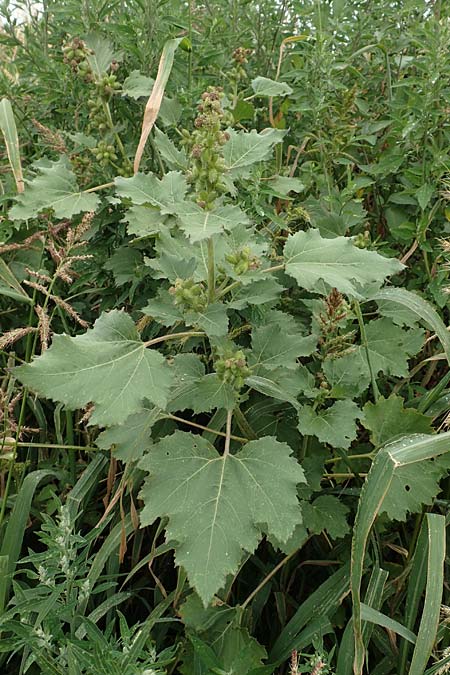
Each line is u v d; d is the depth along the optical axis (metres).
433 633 0.66
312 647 0.78
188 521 0.62
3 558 0.77
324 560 0.84
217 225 0.59
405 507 0.75
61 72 1.10
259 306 0.80
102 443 0.75
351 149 1.19
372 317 1.02
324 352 0.82
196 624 0.74
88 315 1.04
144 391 0.61
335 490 0.84
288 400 0.72
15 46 1.25
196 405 0.68
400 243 1.07
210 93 0.64
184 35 1.14
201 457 0.67
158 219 0.74
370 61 1.27
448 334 0.79
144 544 0.88
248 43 1.22
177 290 0.65
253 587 0.85
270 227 0.99
